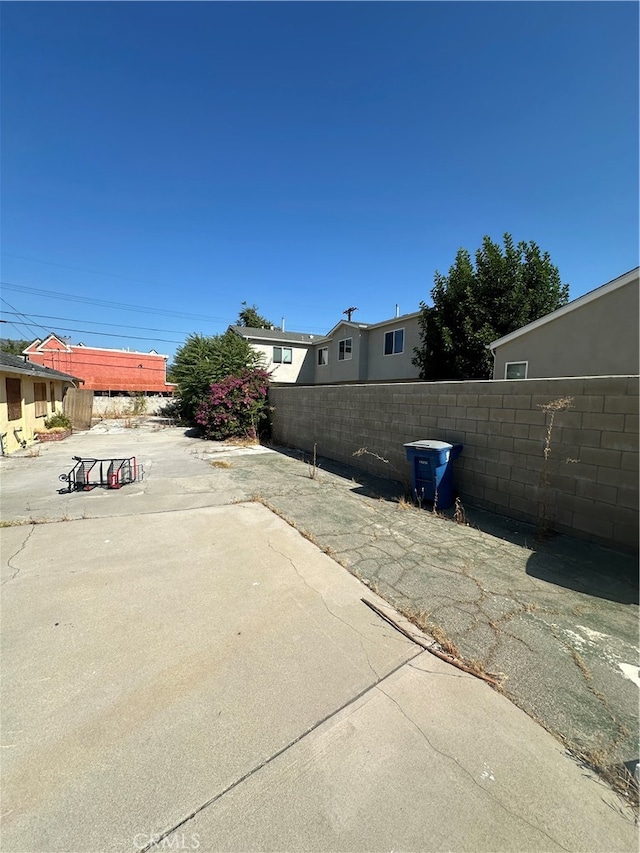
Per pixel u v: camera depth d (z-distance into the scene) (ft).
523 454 14.34
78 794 4.58
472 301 41.29
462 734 5.45
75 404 54.65
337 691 6.29
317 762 5.00
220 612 8.63
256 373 45.03
